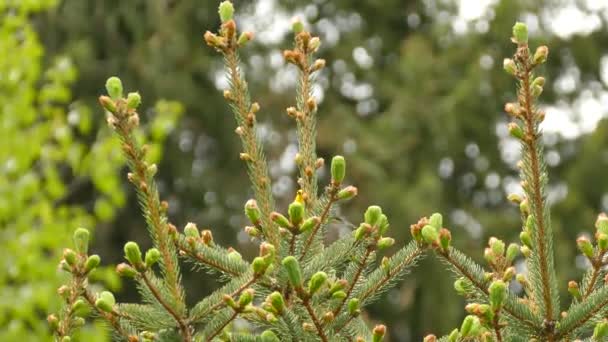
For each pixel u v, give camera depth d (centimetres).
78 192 1354
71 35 1513
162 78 1520
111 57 1540
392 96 1700
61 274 757
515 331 279
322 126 1595
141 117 1534
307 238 295
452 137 1642
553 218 1568
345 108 1641
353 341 301
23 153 805
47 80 1316
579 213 1584
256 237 303
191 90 1532
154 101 1523
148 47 1537
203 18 1612
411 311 1511
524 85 278
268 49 1667
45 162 832
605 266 285
